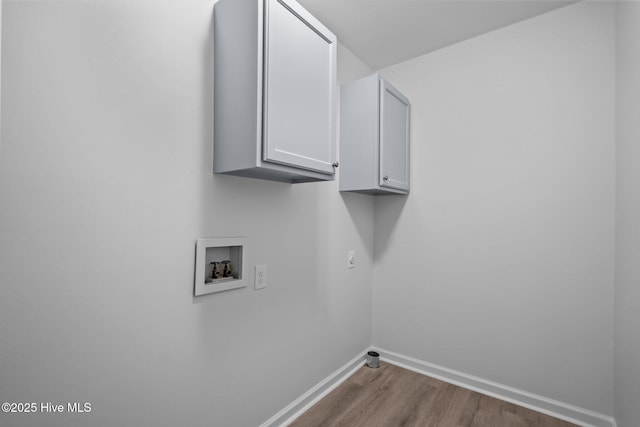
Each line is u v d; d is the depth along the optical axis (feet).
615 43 4.95
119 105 3.10
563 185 5.37
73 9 2.80
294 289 5.33
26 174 2.56
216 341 4.07
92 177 2.92
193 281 3.80
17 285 2.53
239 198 4.36
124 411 3.17
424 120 7.00
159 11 3.44
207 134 3.91
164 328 3.50
